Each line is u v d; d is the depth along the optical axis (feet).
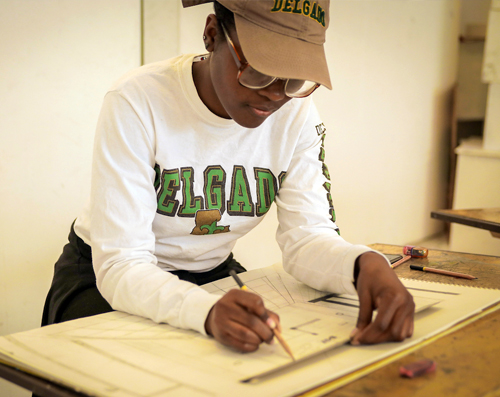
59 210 6.04
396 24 10.49
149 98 3.47
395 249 4.58
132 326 2.84
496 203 10.50
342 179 9.75
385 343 2.48
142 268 3.13
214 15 3.08
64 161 5.98
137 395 1.97
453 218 5.99
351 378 2.13
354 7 9.29
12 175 5.59
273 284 3.69
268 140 3.96
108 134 3.37
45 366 2.26
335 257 3.33
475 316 2.86
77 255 4.25
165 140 3.51
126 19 6.21
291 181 4.04
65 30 5.71
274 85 2.95
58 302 3.88
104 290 3.21
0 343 2.56
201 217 3.77
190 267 4.17
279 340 2.36
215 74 3.16
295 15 2.85
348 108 9.57
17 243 5.75
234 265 4.76
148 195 3.43
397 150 11.17
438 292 3.25
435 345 2.47
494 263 4.12
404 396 1.98
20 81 5.47
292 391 1.98
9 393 5.78
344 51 9.25
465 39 12.76
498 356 2.34
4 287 5.73
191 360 2.32
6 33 5.29
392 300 2.53
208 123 3.61
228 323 2.43
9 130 5.49
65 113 5.88
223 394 1.97
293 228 3.86
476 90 12.85
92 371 2.21
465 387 2.05
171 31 6.61
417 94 11.55
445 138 12.96
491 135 10.57
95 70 6.03
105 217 3.26
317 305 3.15
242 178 3.87
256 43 2.80
